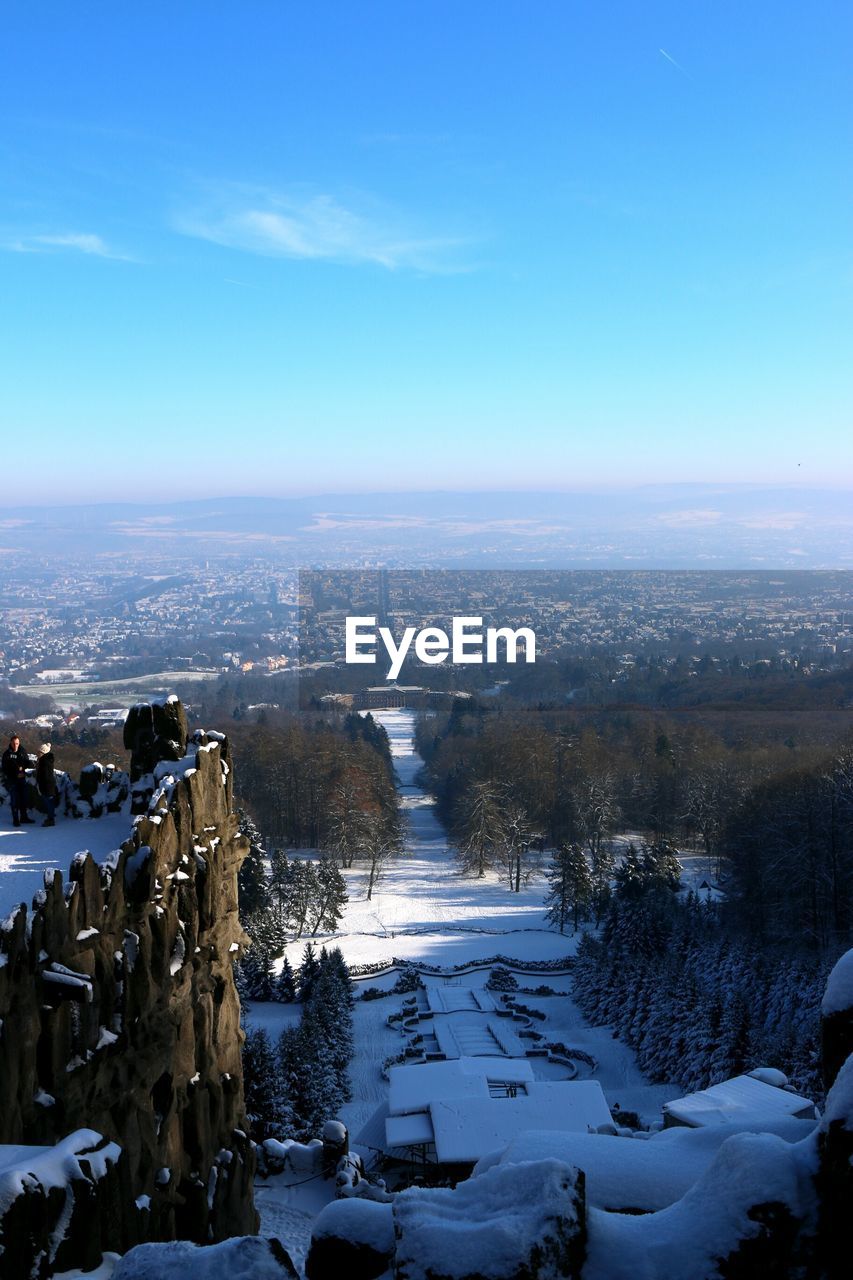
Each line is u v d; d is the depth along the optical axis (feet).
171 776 58.85
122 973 45.88
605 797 387.55
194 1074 55.36
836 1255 27.20
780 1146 29.55
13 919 37.78
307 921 304.09
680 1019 194.18
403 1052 205.05
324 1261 31.32
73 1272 33.09
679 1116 95.50
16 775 69.00
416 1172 140.77
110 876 45.73
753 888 261.85
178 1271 27.25
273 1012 227.81
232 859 66.03
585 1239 27.68
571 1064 200.75
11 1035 37.14
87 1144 35.68
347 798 376.07
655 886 283.38
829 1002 32.76
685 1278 27.30
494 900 338.34
